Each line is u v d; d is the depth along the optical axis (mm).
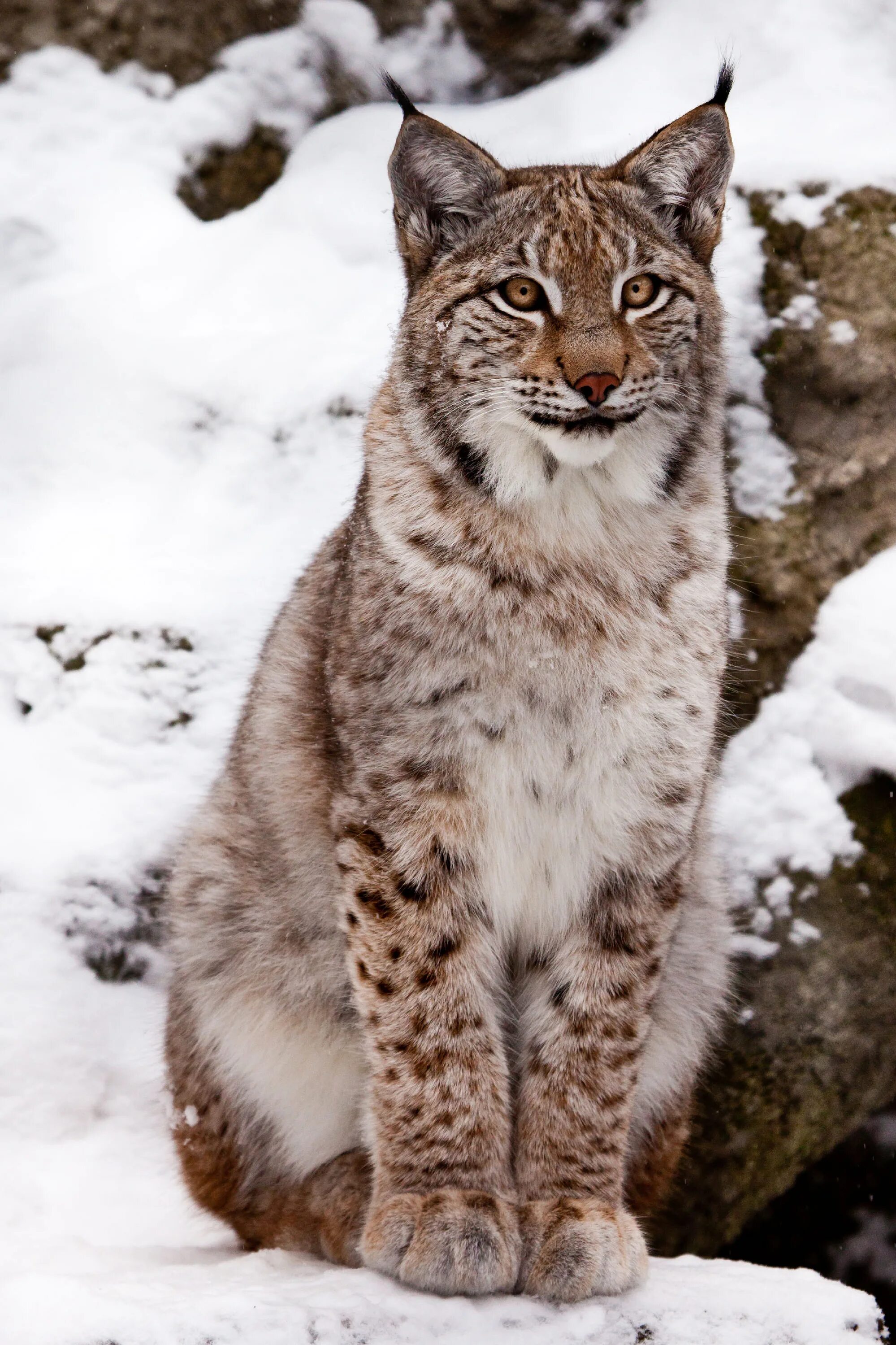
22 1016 9016
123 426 11422
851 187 12016
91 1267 6805
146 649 10445
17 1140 8516
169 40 13258
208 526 11047
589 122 12734
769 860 10492
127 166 12828
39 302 12016
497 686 6586
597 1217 6406
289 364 11641
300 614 7918
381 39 13922
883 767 10648
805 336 11719
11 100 12969
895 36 12922
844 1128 10375
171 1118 8094
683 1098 8164
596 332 6469
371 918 6758
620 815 6801
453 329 6727
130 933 9516
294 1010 7668
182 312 12008
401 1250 6305
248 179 13086
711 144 7316
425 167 7105
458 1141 6625
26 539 10945
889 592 11195
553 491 6617
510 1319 5984
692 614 6844
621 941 6945
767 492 11398
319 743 7395
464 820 6680
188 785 10031
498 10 14164
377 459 7055
